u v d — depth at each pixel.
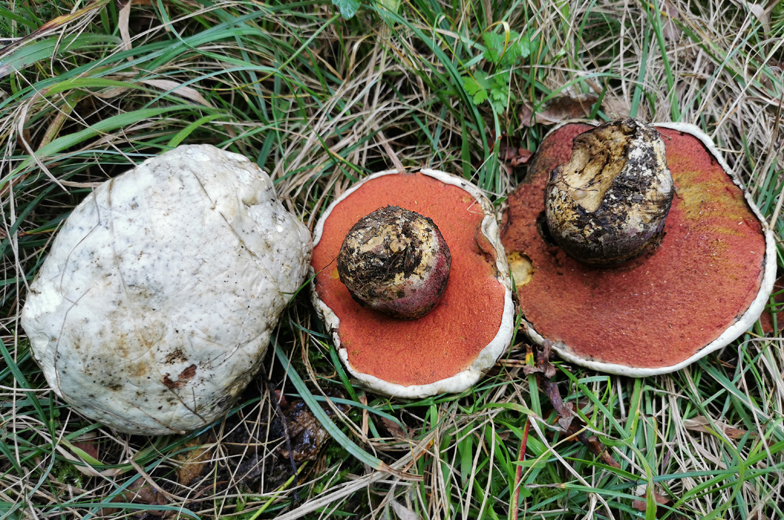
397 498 0.41
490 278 0.40
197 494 0.40
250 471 0.41
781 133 0.47
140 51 0.44
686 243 0.40
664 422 0.42
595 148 0.39
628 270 0.40
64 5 0.45
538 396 0.42
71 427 0.42
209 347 0.36
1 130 0.42
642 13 0.50
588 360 0.41
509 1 0.50
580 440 0.41
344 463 0.42
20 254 0.44
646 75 0.49
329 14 0.50
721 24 0.50
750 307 0.39
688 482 0.40
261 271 0.37
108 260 0.35
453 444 0.41
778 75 0.48
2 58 0.41
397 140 0.52
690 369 0.43
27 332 0.37
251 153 0.49
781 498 0.39
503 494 0.40
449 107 0.49
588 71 0.50
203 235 0.36
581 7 0.51
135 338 0.36
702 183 0.41
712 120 0.49
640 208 0.37
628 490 0.40
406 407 0.42
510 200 0.45
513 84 0.50
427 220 0.39
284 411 0.43
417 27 0.48
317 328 0.44
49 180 0.44
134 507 0.39
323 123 0.49
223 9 0.48
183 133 0.42
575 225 0.38
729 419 0.42
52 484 0.40
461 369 0.40
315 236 0.44
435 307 0.41
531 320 0.42
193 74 0.48
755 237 0.39
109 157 0.45
